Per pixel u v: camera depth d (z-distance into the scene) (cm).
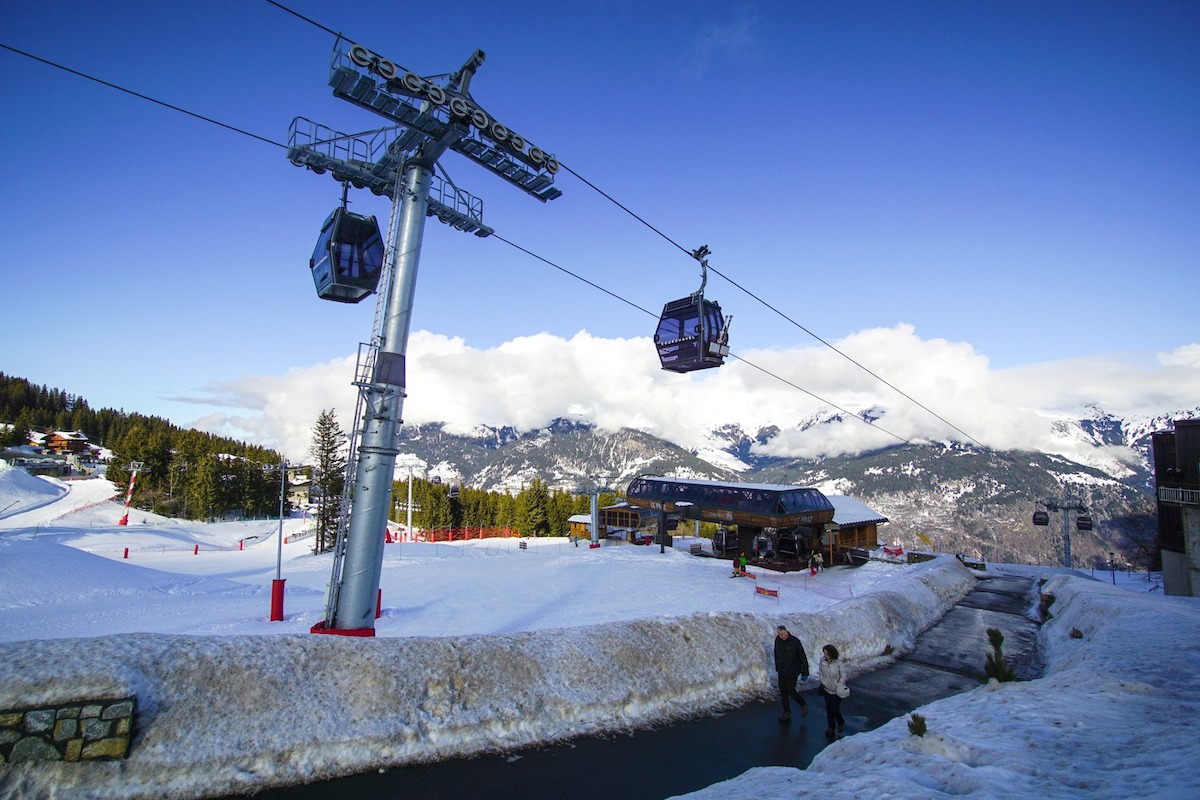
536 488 10906
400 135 1855
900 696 1631
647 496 6091
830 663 1348
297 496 13650
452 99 1694
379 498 1789
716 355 2498
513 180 1956
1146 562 6550
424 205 1931
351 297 2114
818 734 1323
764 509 4803
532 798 984
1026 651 2206
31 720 897
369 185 2053
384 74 1580
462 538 9425
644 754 1183
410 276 1883
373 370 1828
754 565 4600
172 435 16850
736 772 1113
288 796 949
